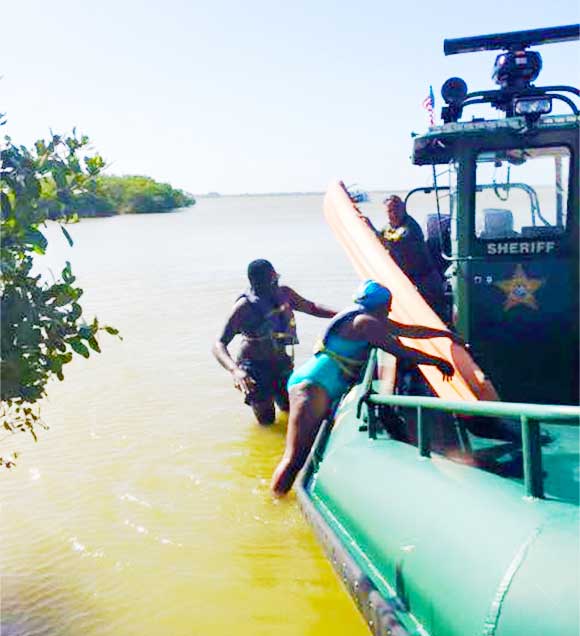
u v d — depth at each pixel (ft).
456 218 18.83
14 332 12.35
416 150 18.80
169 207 376.68
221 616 14.73
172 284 62.59
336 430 19.29
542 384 18.79
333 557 15.08
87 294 57.21
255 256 88.17
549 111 17.71
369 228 25.39
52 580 16.08
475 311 18.76
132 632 14.24
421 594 12.03
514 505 11.64
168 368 33.47
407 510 13.47
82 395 29.45
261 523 18.47
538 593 9.92
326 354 19.10
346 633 14.17
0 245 12.14
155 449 23.47
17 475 21.59
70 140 12.39
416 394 20.02
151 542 17.58
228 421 26.20
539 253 18.45
